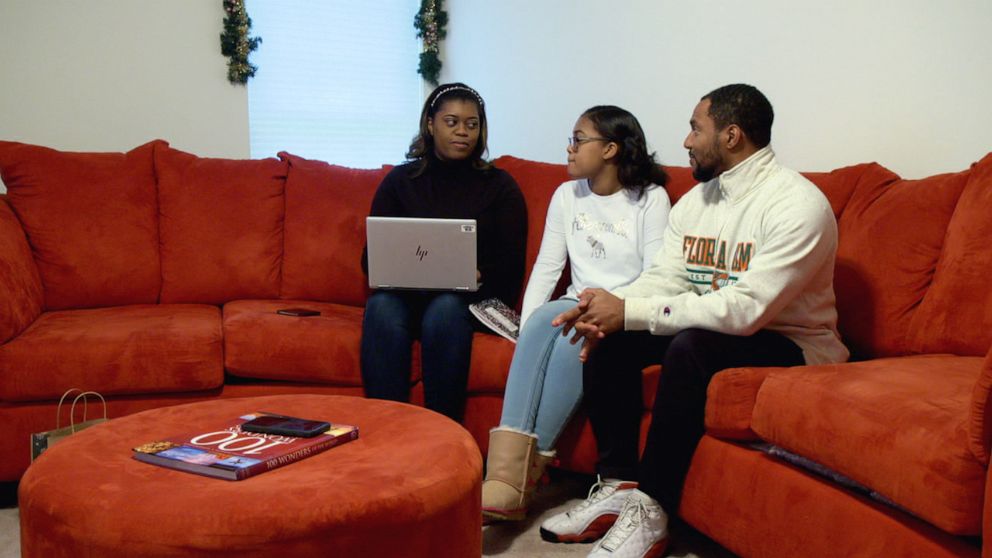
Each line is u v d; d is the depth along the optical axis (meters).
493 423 2.18
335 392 2.22
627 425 1.90
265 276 2.72
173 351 2.10
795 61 2.43
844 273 1.97
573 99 3.30
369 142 4.09
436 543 1.13
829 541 1.37
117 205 2.62
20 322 2.13
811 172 2.22
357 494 1.08
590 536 1.84
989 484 1.08
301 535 1.02
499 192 2.43
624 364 1.87
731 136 1.83
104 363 2.05
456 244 2.12
